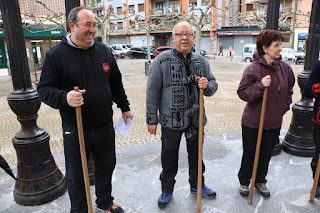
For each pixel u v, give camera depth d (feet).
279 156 11.17
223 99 26.43
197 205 7.08
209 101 25.55
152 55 88.53
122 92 7.16
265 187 8.27
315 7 10.21
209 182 9.11
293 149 11.21
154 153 11.60
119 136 15.98
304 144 11.05
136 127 17.89
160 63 6.89
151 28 72.43
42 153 8.11
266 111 7.23
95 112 6.17
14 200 8.27
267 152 7.86
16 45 7.50
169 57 6.86
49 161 8.35
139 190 8.70
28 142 7.83
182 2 110.42
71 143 6.24
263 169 8.09
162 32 114.62
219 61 75.72
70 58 5.82
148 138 15.58
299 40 88.38
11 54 7.55
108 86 6.43
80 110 5.51
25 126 8.03
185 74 6.90
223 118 19.61
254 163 7.47
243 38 104.12
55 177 8.43
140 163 10.64
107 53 6.43
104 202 7.30
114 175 9.67
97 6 130.00
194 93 7.03
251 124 7.53
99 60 6.14
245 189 8.30
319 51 10.76
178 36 6.66
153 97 7.06
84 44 5.82
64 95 5.48
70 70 5.82
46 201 8.11
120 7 124.88
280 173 9.70
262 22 64.18
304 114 10.93
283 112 7.50
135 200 8.14
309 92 7.06
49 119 20.74
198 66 7.05
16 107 7.64
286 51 68.49
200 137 6.51
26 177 7.99
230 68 57.26
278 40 6.76
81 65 5.90
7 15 7.26
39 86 5.74
